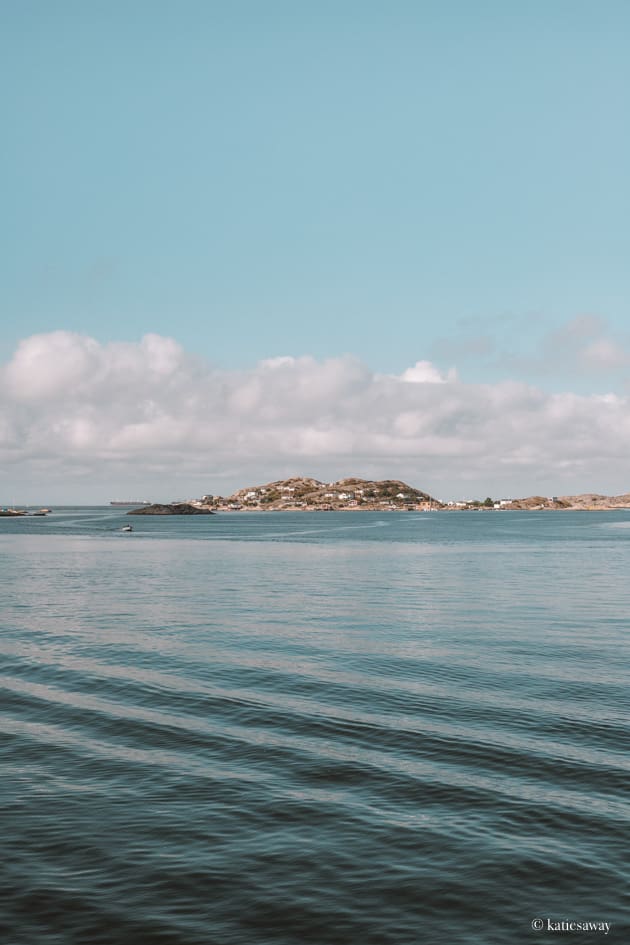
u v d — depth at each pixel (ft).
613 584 214.90
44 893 37.73
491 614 148.15
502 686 82.99
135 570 273.13
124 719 69.41
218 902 37.04
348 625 132.77
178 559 339.77
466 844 42.88
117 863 40.86
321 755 58.49
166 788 51.62
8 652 104.73
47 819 46.44
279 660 99.04
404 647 109.40
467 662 97.60
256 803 48.93
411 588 203.92
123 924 35.09
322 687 82.64
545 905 36.65
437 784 51.93
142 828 45.21
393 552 394.52
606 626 131.23
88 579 234.58
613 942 33.68
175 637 118.83
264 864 40.78
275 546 463.42
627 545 464.65
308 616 145.18
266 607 160.56
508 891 37.93
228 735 64.18
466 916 35.78
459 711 71.87
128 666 94.89
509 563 308.40
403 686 83.05
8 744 61.72
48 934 34.22
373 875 39.60
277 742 62.13
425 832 44.47
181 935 34.27
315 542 515.50
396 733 64.28
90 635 120.88
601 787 51.01
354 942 33.78
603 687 82.33
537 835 43.91
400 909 36.42
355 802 49.01
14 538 592.60
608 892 37.68
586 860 40.86
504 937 34.14
